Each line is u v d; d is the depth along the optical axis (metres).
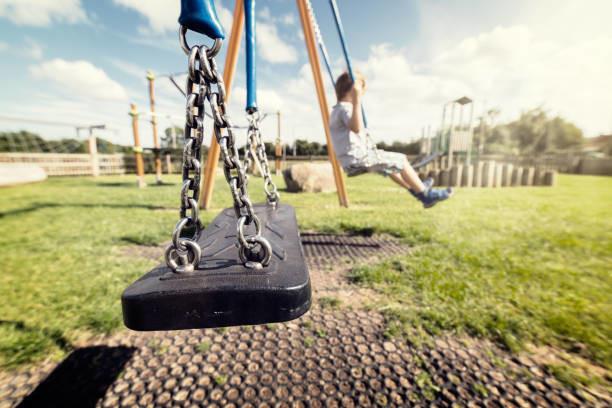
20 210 4.54
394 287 1.79
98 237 3.00
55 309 1.55
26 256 2.43
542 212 4.39
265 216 1.47
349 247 2.65
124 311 0.55
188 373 1.11
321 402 0.98
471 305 1.58
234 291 0.56
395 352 1.22
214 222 1.26
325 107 4.30
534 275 1.97
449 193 2.70
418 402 0.98
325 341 1.30
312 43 4.02
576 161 18.08
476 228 3.30
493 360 1.18
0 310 1.54
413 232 3.09
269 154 19.86
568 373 1.10
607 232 3.20
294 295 0.56
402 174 2.71
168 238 2.97
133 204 5.13
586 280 1.90
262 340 1.31
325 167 7.34
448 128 10.88
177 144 13.23
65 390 1.03
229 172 0.62
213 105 0.57
